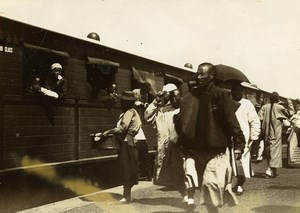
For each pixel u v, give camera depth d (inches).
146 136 453.7
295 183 396.2
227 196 221.9
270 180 419.5
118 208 286.0
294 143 538.6
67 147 328.5
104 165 378.6
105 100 379.2
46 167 298.0
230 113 211.8
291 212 261.6
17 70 280.7
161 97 334.0
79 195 339.9
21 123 281.9
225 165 215.3
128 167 303.9
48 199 303.6
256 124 350.6
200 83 219.5
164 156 322.3
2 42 271.1
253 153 668.1
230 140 220.5
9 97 272.8
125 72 414.0
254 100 852.6
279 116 436.5
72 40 335.9
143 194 345.7
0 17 267.7
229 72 305.9
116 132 301.0
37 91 294.5
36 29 296.0
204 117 216.1
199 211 269.3
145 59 446.6
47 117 306.3
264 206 280.7
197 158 218.7
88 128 355.3
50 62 320.8
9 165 270.8
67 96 328.8
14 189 272.8
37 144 295.6
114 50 389.4
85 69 353.1
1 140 264.4
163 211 272.4
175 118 228.7
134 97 311.3
